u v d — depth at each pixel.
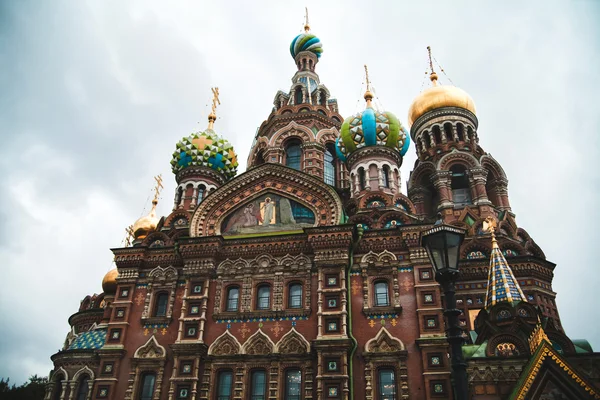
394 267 27.91
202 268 29.58
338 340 25.39
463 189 45.06
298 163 42.56
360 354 25.88
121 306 29.98
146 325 29.19
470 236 37.22
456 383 12.01
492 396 23.06
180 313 29.20
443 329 25.62
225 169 44.28
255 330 27.55
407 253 28.36
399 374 24.97
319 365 25.08
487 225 33.38
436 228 13.80
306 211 31.95
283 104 49.34
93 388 28.23
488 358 23.88
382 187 37.78
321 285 27.47
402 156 40.78
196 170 42.91
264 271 29.33
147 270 31.19
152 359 27.77
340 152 41.66
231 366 26.77
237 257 30.05
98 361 30.44
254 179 33.16
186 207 41.66
